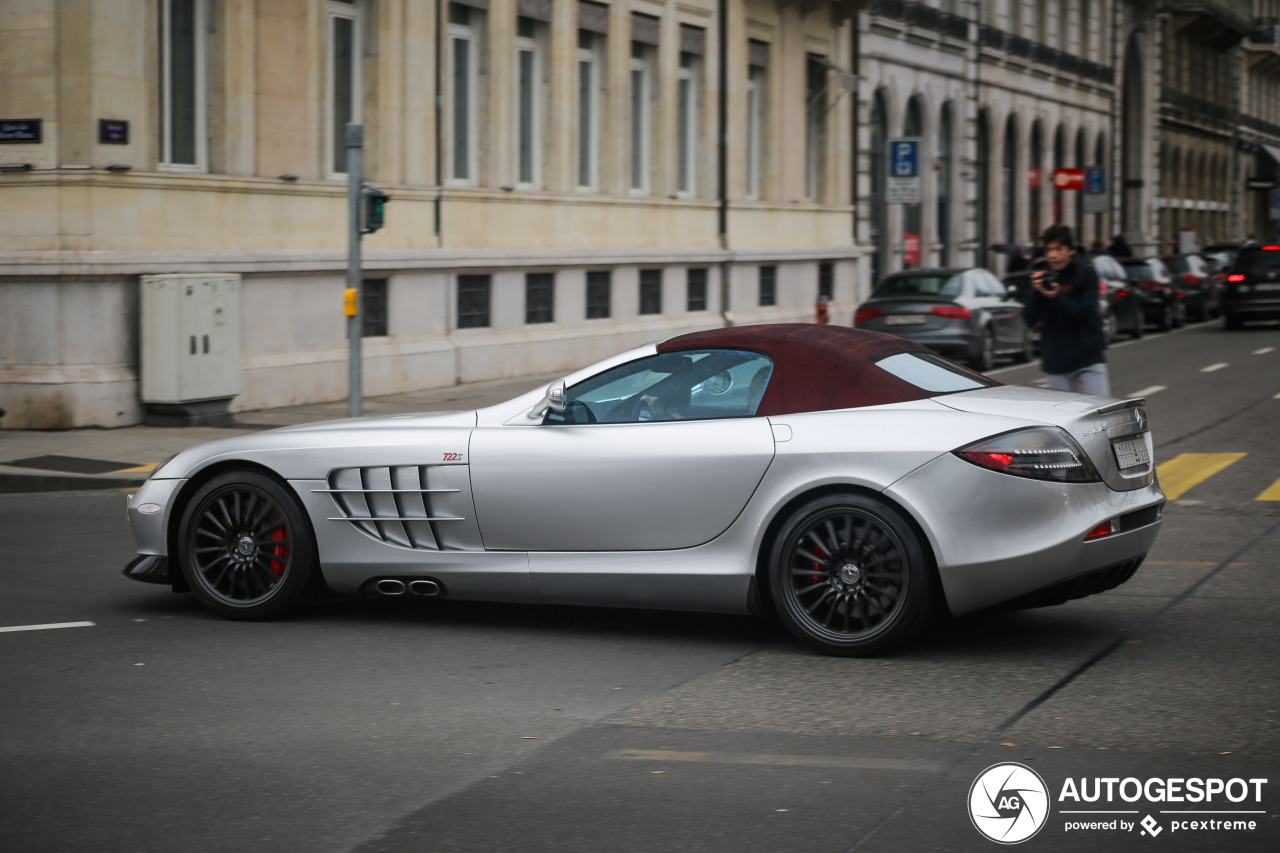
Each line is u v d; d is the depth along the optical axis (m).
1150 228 61.38
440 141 20.25
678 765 4.99
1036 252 33.66
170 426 15.34
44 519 10.68
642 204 25.33
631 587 6.68
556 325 22.91
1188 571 8.34
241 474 7.29
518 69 22.28
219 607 7.36
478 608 7.64
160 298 15.13
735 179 28.56
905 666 6.30
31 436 14.59
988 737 5.27
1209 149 72.62
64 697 5.93
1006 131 45.59
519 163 22.53
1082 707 5.64
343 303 18.38
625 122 24.81
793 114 31.03
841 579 6.39
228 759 5.11
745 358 6.71
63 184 14.80
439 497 6.96
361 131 13.64
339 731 5.44
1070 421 6.29
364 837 4.34
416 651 6.71
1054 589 6.23
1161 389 19.55
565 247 23.09
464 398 18.62
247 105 16.88
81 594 8.04
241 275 16.66
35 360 14.99
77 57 14.79
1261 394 18.77
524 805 4.60
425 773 4.93
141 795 4.73
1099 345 9.52
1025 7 46.00
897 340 7.05
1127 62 59.47
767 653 6.59
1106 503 6.30
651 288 25.73
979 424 6.26
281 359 17.25
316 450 7.16
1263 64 81.62
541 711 5.70
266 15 17.14
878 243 36.59
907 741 5.23
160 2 16.03
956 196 40.44
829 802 4.59
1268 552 8.88
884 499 6.28
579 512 6.71
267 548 7.28
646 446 6.62
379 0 19.06
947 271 23.05
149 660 6.55
